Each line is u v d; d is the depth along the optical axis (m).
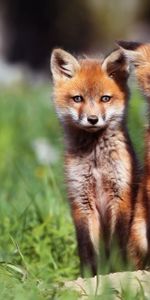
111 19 59.97
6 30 62.59
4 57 62.53
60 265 12.80
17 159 21.39
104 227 12.73
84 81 13.12
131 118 18.83
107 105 12.88
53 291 10.23
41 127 24.69
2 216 14.46
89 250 12.57
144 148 12.30
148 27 61.06
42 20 61.44
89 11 60.06
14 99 29.44
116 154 12.68
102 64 13.20
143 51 12.82
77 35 60.25
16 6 62.06
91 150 12.75
